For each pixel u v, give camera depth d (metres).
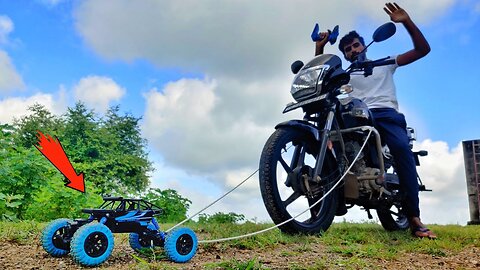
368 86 5.06
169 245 2.92
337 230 5.10
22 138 28.84
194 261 3.06
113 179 29.41
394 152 4.78
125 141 35.25
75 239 2.66
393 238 4.66
